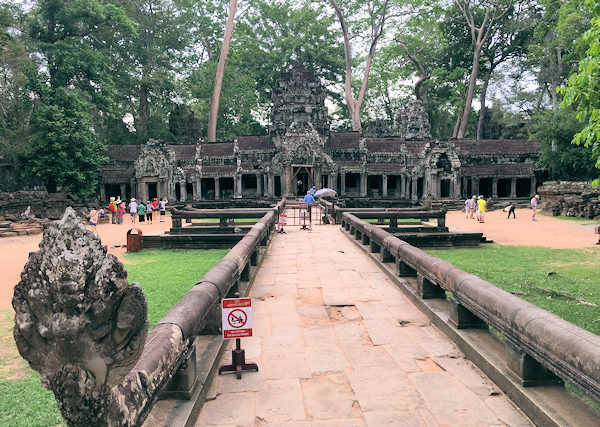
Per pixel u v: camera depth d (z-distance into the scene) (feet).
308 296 27.86
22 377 19.99
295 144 145.07
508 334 14.42
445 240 58.54
